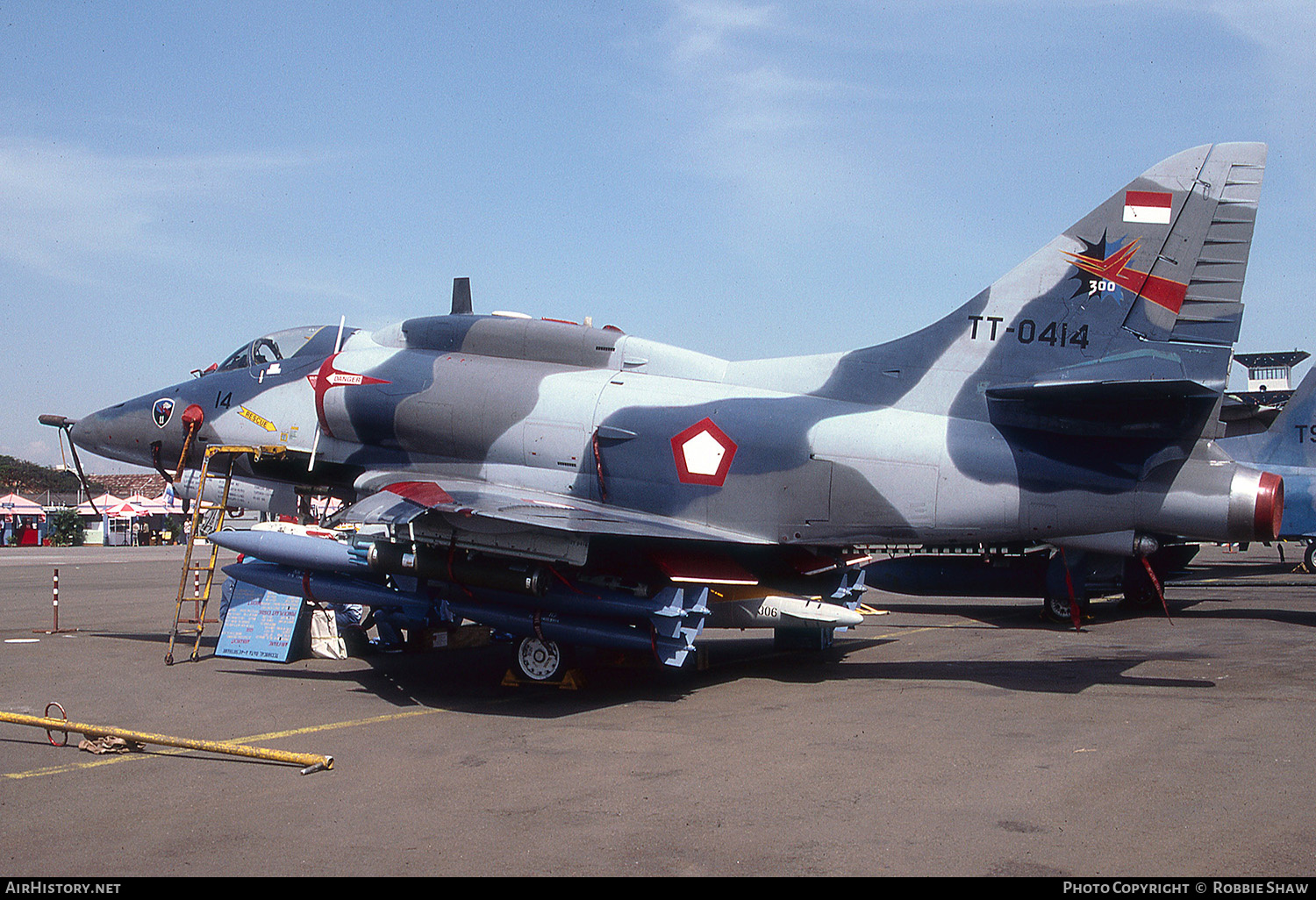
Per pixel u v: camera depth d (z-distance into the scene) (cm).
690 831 526
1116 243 945
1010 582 1614
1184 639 1291
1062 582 1533
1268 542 1057
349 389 1216
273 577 1136
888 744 721
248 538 1147
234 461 1336
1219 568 2808
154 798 596
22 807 580
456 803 583
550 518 891
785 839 510
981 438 959
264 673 1097
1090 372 941
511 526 953
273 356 1391
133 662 1172
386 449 1220
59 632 1452
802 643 1241
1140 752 684
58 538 5759
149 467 1452
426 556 1003
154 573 2922
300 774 652
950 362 989
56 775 654
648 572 1001
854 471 977
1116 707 845
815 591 1130
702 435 1028
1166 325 927
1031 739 730
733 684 1005
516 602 1004
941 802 573
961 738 737
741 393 1056
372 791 609
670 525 995
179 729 805
